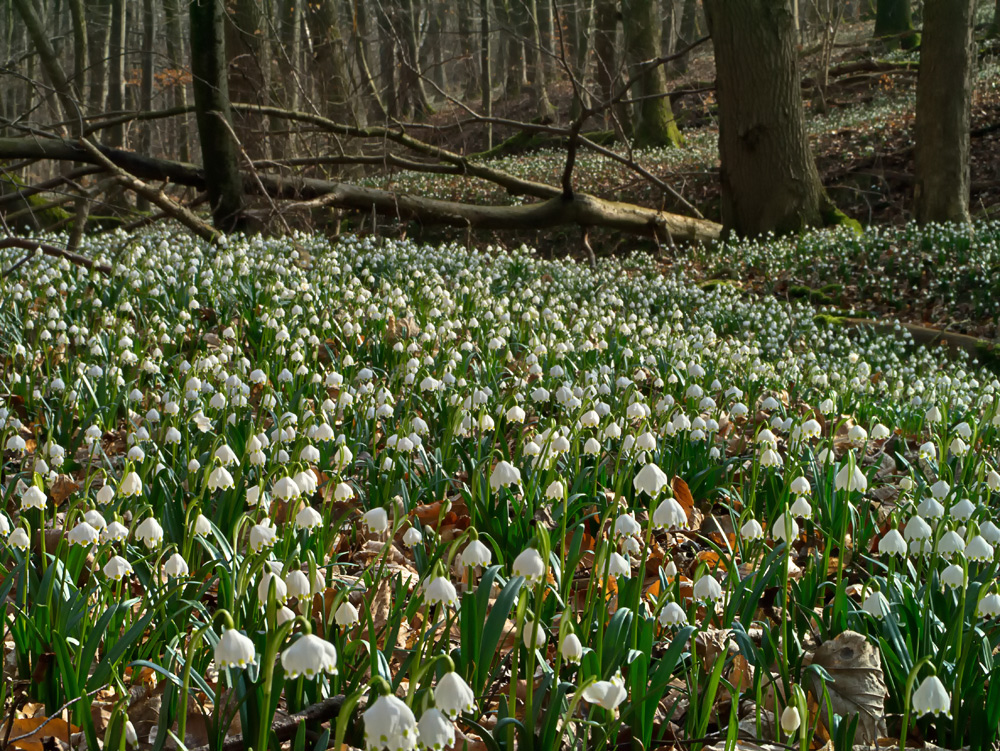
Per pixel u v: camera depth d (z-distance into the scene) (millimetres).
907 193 22000
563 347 7273
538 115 37438
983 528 3066
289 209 15242
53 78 19344
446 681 1654
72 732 2555
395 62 25469
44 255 11672
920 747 2754
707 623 3021
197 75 14523
